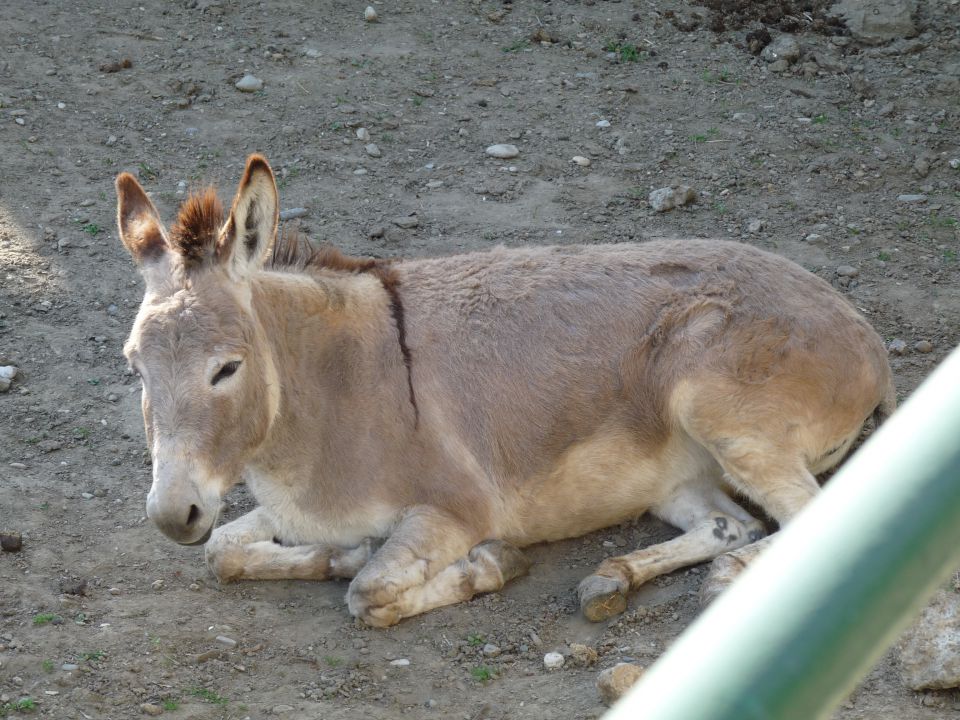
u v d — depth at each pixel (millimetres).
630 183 9703
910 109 10883
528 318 5930
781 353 5656
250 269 5074
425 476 5656
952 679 4332
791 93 11195
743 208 9312
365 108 10664
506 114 10711
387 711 4703
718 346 5672
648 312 5895
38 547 5848
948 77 11406
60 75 10883
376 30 12227
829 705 1056
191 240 4941
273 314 5387
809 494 5504
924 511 1060
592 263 6145
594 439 5859
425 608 5402
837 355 5773
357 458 5629
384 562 5336
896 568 1054
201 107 10570
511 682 4930
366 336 5723
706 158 10062
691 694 1043
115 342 7699
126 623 5262
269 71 11242
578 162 9969
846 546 1066
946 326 7844
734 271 6008
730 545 5758
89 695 4688
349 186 9531
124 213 5426
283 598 5602
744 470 5598
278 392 5312
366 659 5062
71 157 9719
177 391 4723
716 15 12688
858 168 9922
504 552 5656
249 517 5902
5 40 11375
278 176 9633
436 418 5727
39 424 6926
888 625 1061
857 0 12773
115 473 6566
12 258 8391
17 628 5164
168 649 5055
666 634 5191
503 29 12391
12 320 7812
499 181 9664
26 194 9156
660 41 12250
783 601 1063
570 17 12648
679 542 5734
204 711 4648
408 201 9359
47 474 6496
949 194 9539
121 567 5758
